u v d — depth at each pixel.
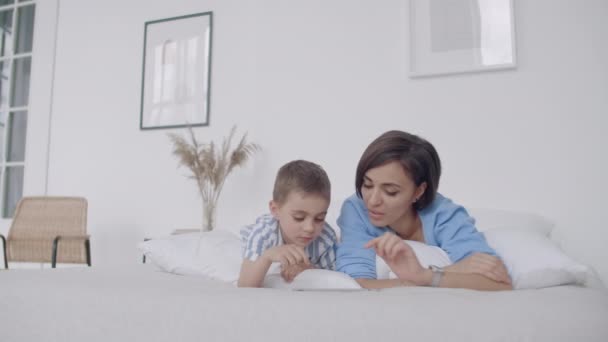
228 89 2.54
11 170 3.09
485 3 2.09
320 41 2.37
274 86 2.44
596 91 1.92
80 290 0.75
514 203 1.98
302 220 1.12
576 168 1.92
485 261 0.99
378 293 0.77
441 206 1.21
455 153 2.08
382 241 0.94
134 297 0.70
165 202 2.63
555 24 2.00
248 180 2.44
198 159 2.35
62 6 3.04
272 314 0.61
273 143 2.41
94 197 2.80
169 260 1.37
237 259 1.32
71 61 2.98
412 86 2.18
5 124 3.11
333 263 1.28
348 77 2.30
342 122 2.29
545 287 1.03
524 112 2.00
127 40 2.85
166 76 2.71
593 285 1.11
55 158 2.94
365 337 0.56
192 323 0.61
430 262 1.04
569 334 0.55
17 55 3.14
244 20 2.55
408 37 2.18
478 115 2.06
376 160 1.06
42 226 2.67
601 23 1.94
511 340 0.53
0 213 3.05
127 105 2.80
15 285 0.80
